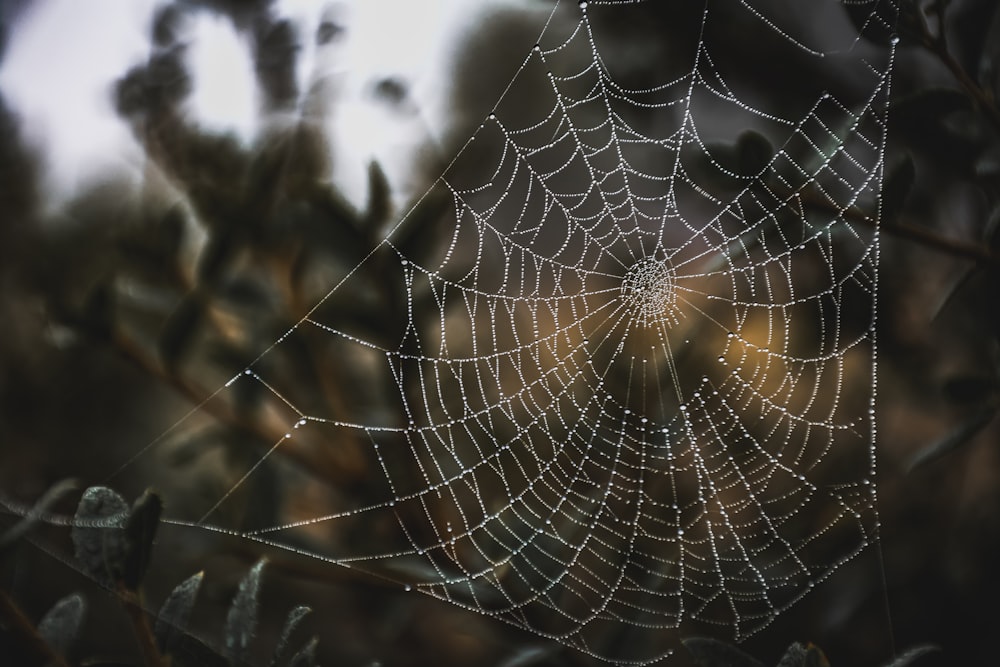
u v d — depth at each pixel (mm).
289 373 553
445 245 580
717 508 583
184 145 565
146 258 542
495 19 573
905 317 571
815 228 522
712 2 542
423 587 522
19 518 404
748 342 607
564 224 637
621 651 520
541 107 591
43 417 568
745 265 600
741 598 547
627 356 655
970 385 486
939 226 534
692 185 584
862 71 532
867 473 574
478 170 583
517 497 579
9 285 549
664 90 569
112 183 558
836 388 587
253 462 547
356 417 557
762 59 544
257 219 542
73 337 529
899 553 544
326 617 598
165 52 559
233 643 407
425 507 546
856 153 529
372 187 524
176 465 545
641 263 666
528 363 626
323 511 592
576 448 619
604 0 557
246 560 533
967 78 474
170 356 533
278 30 571
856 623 530
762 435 601
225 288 547
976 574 529
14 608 397
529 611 521
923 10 476
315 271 572
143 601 405
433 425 561
